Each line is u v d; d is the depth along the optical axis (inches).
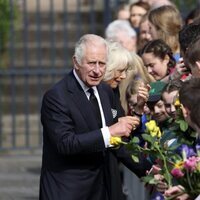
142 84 433.4
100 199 393.1
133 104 425.7
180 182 323.6
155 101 395.5
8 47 846.5
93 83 385.7
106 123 393.1
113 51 442.0
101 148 379.2
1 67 816.3
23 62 939.3
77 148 378.6
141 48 510.9
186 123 342.0
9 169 771.4
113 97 403.5
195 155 336.8
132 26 640.4
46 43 964.0
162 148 341.1
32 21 966.4
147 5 639.1
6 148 813.2
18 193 681.6
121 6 724.7
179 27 486.3
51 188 389.1
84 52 383.9
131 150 349.1
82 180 387.9
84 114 387.2
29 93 918.4
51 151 390.0
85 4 977.5
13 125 815.1
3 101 919.0
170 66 461.7
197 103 311.9
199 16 504.7
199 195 315.3
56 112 384.8
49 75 838.5
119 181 397.7
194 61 354.0
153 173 341.4
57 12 991.0
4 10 817.5
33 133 879.7
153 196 393.1
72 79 390.6
